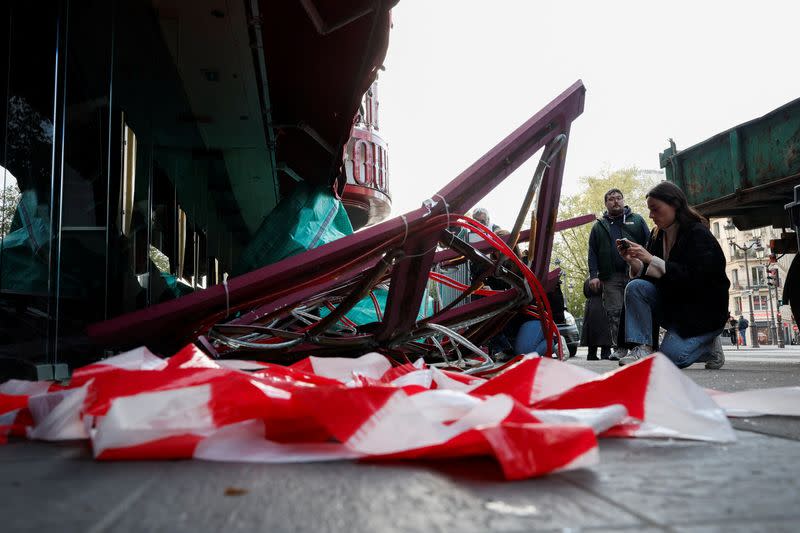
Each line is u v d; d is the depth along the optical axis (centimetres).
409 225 310
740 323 4541
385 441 114
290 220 554
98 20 437
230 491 95
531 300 385
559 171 369
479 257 339
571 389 148
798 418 170
